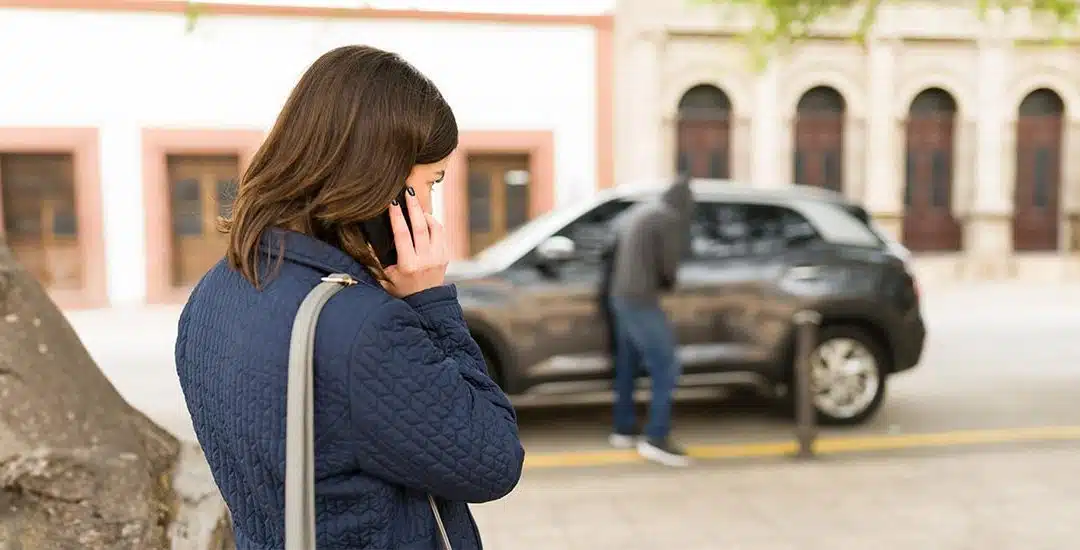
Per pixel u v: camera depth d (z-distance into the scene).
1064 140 17.12
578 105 15.26
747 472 5.09
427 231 1.19
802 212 6.36
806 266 6.18
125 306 14.23
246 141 14.43
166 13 14.05
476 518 4.32
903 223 17.00
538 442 5.93
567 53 15.12
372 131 1.12
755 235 6.25
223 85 14.30
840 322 6.27
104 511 1.86
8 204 14.06
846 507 4.41
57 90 13.95
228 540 2.05
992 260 16.88
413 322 1.10
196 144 14.33
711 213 6.24
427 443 1.08
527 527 4.18
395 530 1.12
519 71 15.02
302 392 1.03
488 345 5.82
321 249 1.12
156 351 9.93
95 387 2.09
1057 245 17.39
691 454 5.56
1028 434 6.00
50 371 1.99
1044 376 8.23
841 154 16.67
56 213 14.28
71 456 1.88
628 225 5.31
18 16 13.71
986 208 16.80
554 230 6.05
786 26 8.20
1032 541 3.92
